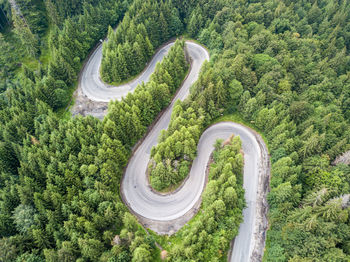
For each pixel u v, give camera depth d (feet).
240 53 344.69
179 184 269.03
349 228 203.41
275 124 290.35
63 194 222.89
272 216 232.73
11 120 281.74
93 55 409.28
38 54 379.76
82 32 389.39
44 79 321.73
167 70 332.39
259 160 293.23
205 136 312.91
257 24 426.92
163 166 243.60
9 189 224.94
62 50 341.62
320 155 264.11
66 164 236.02
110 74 358.23
